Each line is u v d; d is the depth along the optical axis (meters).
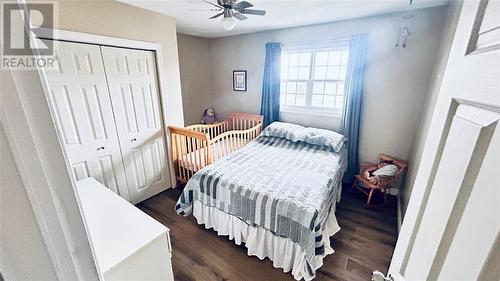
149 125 2.83
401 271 0.77
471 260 0.40
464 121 0.50
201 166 2.94
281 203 1.77
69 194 0.39
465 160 0.47
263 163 2.52
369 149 3.18
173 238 2.23
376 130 3.07
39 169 0.34
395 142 2.97
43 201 0.35
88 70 2.18
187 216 2.58
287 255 1.79
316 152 2.87
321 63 3.41
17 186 0.32
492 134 0.39
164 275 1.17
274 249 1.85
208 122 4.39
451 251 0.47
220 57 4.37
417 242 0.68
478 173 0.42
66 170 0.38
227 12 2.03
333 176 2.26
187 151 3.28
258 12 2.03
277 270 1.86
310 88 3.57
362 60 2.88
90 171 2.36
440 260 0.51
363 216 2.59
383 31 2.75
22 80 0.31
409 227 0.77
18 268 0.34
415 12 2.51
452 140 0.56
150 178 2.96
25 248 0.34
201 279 1.78
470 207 0.43
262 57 3.86
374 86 2.95
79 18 1.97
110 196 1.42
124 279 0.99
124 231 1.12
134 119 2.66
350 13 2.64
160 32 2.67
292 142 3.21
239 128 4.35
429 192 0.66
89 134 2.29
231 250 2.08
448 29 2.00
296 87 3.73
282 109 3.85
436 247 0.53
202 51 4.36
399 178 2.93
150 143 2.88
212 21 3.04
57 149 0.36
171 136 3.06
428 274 0.55
